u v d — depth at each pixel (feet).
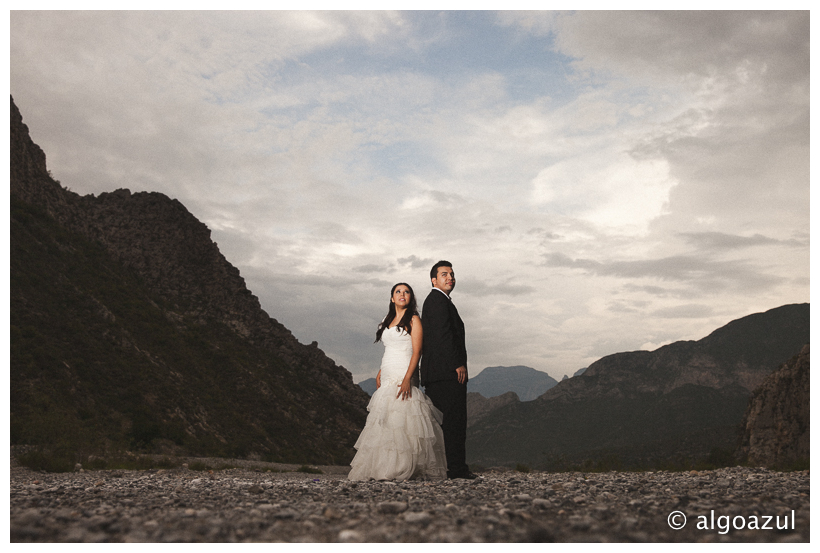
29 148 195.11
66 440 53.47
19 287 123.65
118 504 12.97
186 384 150.61
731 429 401.90
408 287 24.63
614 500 13.42
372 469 22.47
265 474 57.72
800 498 13.25
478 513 10.93
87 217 217.77
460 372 23.57
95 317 139.33
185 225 259.39
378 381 24.76
